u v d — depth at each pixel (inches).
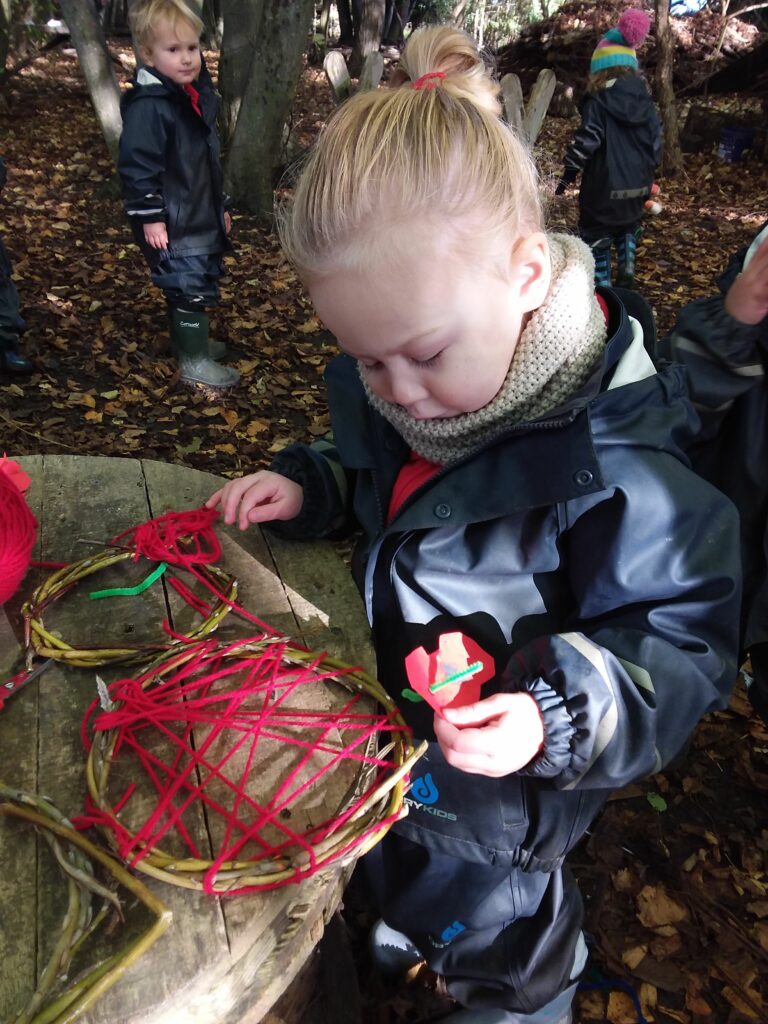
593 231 184.7
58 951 28.5
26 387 146.4
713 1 442.0
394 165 33.0
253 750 36.4
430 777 47.9
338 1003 59.1
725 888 75.0
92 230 232.8
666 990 67.7
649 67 416.2
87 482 57.9
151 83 124.4
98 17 240.1
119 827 32.3
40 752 37.5
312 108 419.5
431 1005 64.5
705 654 38.7
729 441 55.5
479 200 33.6
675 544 38.8
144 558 50.5
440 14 614.5
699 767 85.7
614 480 39.0
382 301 34.1
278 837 33.2
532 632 44.3
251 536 54.0
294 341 177.2
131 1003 28.1
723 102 366.0
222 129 287.0
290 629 46.2
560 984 53.2
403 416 41.4
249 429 142.3
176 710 37.3
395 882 53.2
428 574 44.8
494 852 48.4
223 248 143.6
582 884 74.7
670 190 308.8
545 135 380.5
